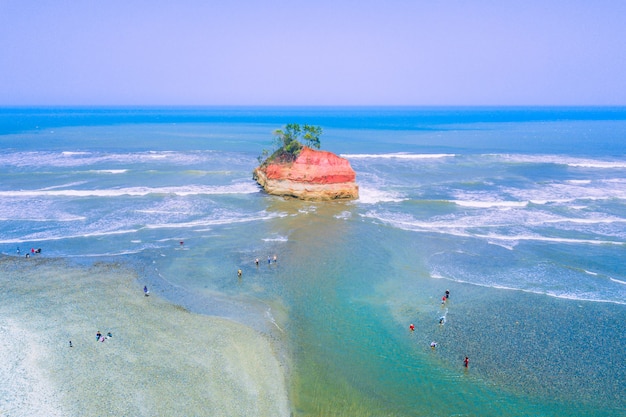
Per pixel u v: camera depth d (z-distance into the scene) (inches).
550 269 1402.6
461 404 817.5
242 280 1299.2
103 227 1707.7
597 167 3085.6
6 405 757.9
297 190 2130.9
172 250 1508.4
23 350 920.3
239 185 2406.5
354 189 2187.5
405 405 809.5
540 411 805.2
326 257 1480.1
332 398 818.2
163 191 2230.6
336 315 1119.6
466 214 1980.8
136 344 958.4
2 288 1203.9
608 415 799.1
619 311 1154.0
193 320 1069.8
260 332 1027.9
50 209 1904.5
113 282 1262.3
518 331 1059.3
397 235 1700.3
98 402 775.1
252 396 808.9
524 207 2094.0
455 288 1274.6
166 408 766.5
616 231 1759.4
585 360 952.3
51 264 1370.6
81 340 965.8
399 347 989.8
